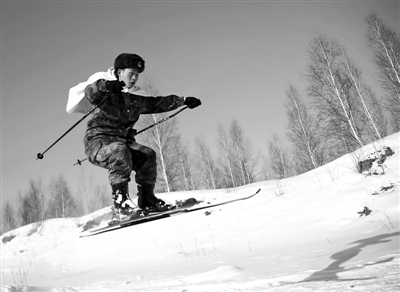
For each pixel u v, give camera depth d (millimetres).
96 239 14578
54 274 10875
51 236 16625
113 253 12570
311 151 27719
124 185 2969
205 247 9977
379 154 11047
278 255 6328
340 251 5426
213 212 13414
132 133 3307
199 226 12547
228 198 14602
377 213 8242
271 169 26031
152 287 4699
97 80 2949
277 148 31984
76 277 9312
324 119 21891
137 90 3365
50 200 38781
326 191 10992
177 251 10500
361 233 7035
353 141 20938
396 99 21984
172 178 23188
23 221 34969
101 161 3049
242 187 16641
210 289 3547
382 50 22547
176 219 13953
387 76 22281
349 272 3303
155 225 13992
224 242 9977
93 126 3197
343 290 2205
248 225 10977
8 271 12641
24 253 15078
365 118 21156
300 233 8719
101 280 7355
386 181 9664
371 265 3564
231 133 35000
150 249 11852
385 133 23531
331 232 7992
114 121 3189
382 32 22578
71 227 17297
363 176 10711
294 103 29078
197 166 34625
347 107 21156
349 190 10109
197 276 5090
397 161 10477
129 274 7758
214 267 6129
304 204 10766
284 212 10867
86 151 3150
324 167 13641
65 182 39562
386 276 2613
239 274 4691
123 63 3168
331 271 3643
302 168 28500
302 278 3457
